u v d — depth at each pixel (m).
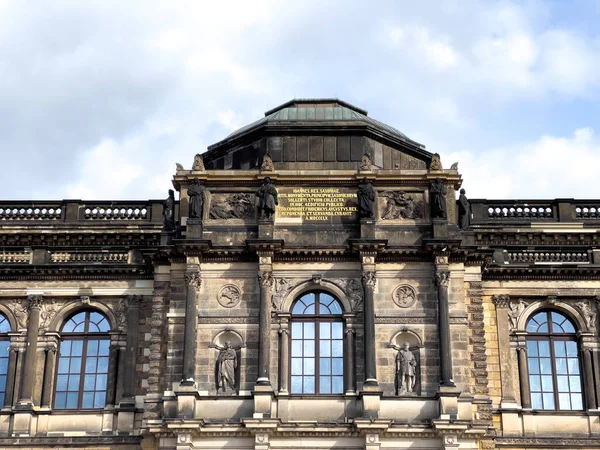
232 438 61.25
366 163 67.00
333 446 61.34
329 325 65.19
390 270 65.31
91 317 69.06
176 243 64.50
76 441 64.94
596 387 67.44
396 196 66.81
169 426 60.56
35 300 68.56
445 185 67.12
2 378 68.00
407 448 61.28
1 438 64.94
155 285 66.38
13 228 72.44
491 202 73.69
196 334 63.91
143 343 67.88
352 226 66.12
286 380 63.50
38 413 66.12
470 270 66.75
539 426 66.44
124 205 73.69
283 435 61.41
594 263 70.12
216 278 65.12
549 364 68.56
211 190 67.00
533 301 69.50
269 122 71.94
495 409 66.62
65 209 73.69
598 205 73.94
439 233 65.19
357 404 62.59
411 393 62.84
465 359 63.56
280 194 66.88
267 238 64.81
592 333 68.62
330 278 65.25
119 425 65.75
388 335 64.06
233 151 72.38
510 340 68.56
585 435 66.19
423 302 64.62
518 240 72.38
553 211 73.69
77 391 67.50
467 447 61.28
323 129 71.62
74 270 69.00
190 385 62.09
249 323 64.19
